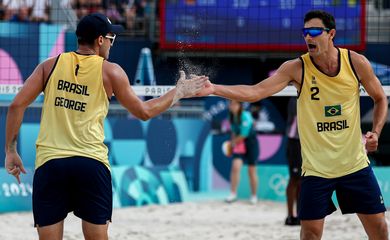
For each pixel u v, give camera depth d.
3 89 17.92
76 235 18.12
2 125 22.84
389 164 28.41
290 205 20.47
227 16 29.45
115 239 18.03
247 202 26.64
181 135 28.58
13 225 20.06
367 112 27.77
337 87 11.29
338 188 11.51
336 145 11.34
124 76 10.68
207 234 19.05
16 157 10.79
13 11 30.55
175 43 30.11
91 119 10.53
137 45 31.03
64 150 10.42
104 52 10.99
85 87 10.54
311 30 11.14
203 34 29.97
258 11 29.52
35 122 23.72
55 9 30.23
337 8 28.31
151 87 17.06
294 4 29.41
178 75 11.51
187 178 29.23
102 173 10.55
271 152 29.72
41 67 10.70
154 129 27.05
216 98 33.84
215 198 27.83
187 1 30.23
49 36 27.53
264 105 33.97
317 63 11.38
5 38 27.36
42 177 10.48
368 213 11.47
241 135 26.06
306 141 11.51
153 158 26.88
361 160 11.45
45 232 10.54
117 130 25.61
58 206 10.54
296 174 20.14
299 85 11.51
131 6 32.62
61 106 10.51
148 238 18.27
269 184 27.31
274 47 30.11
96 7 31.98
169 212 23.83
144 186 25.86
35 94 10.65
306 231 11.53
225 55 30.34
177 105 33.06
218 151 30.92
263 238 18.20
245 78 31.89
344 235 18.23
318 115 11.38
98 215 10.53
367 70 11.38
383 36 31.95
